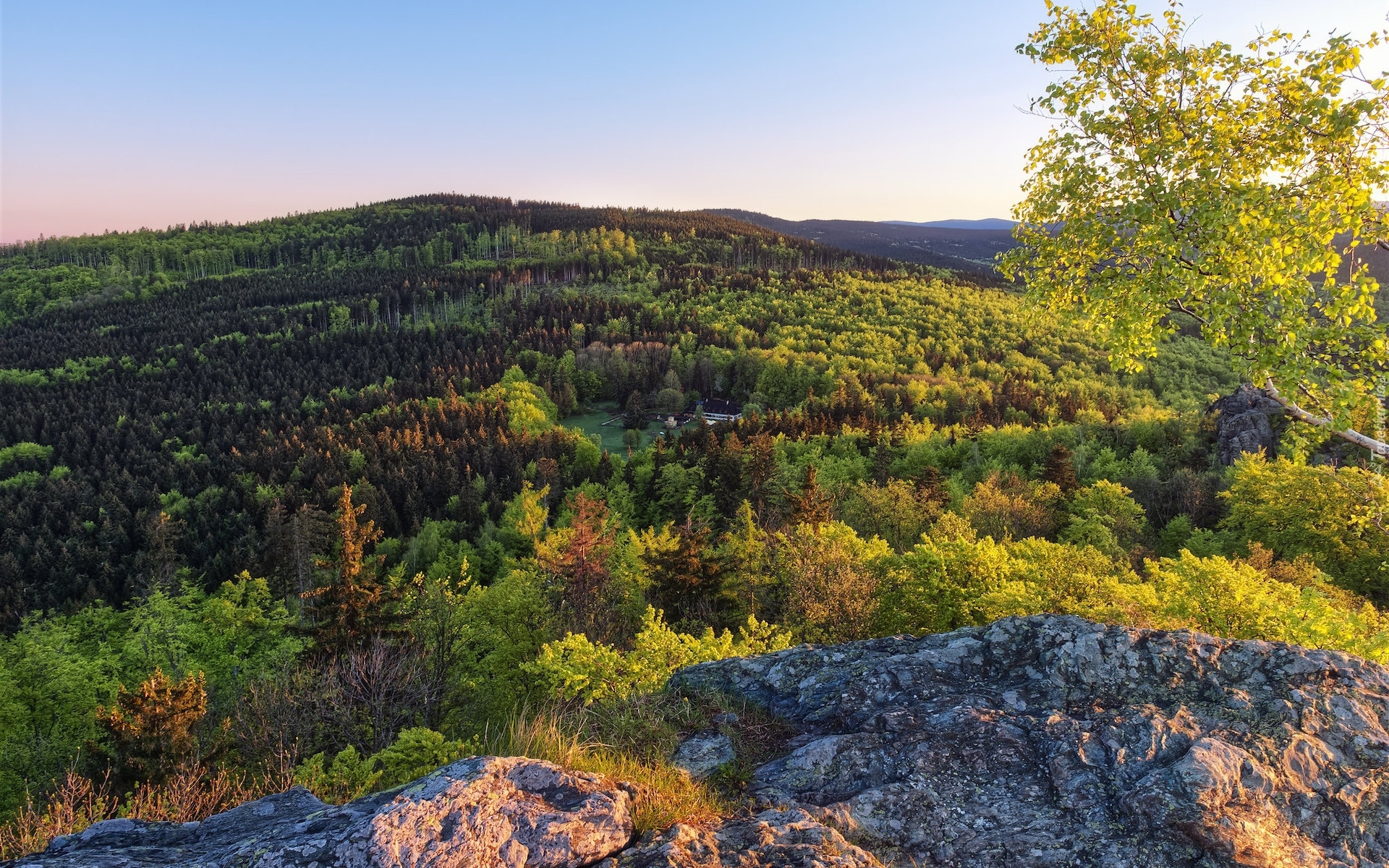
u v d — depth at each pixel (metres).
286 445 101.12
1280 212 8.26
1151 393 122.31
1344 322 8.08
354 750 17.33
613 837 4.46
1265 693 6.04
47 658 39.72
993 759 5.80
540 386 149.75
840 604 26.52
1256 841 4.58
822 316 197.12
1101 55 9.25
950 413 120.75
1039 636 7.38
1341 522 36.72
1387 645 15.51
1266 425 69.12
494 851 4.18
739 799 5.61
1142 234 9.12
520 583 40.00
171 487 93.56
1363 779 5.07
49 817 10.16
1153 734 5.64
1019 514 52.47
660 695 7.77
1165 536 52.31
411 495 84.12
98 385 144.25
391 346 164.25
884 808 5.27
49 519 81.69
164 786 15.91
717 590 37.75
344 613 27.06
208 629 49.44
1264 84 8.75
